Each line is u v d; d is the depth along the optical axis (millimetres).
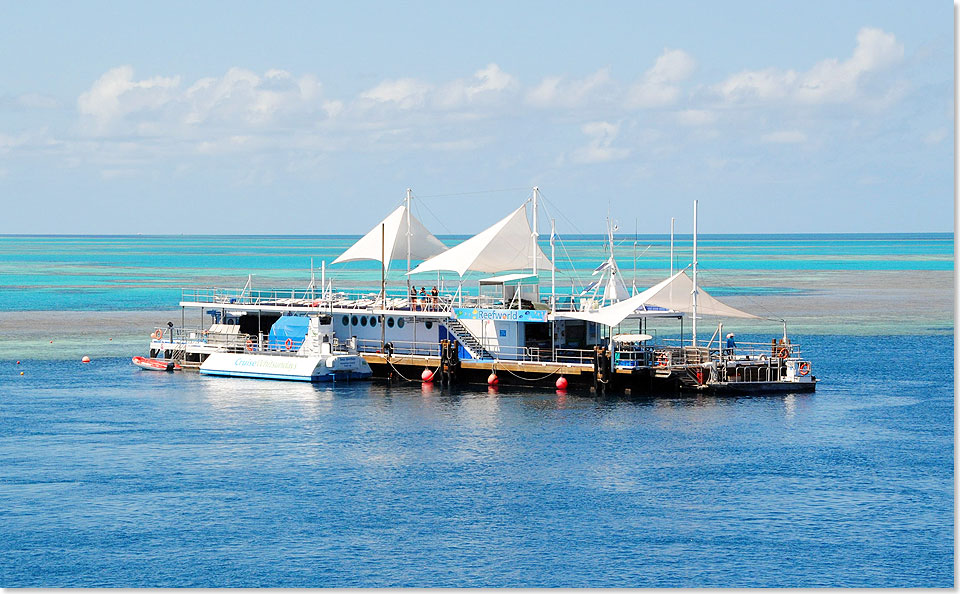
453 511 63188
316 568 55031
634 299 99250
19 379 107062
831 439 79188
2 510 63281
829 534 59375
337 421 85938
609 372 96625
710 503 64500
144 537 59094
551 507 63812
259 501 65000
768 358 101000
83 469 71688
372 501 65000
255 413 89250
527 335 102562
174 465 72625
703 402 92438
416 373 104062
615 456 74750
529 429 82688
